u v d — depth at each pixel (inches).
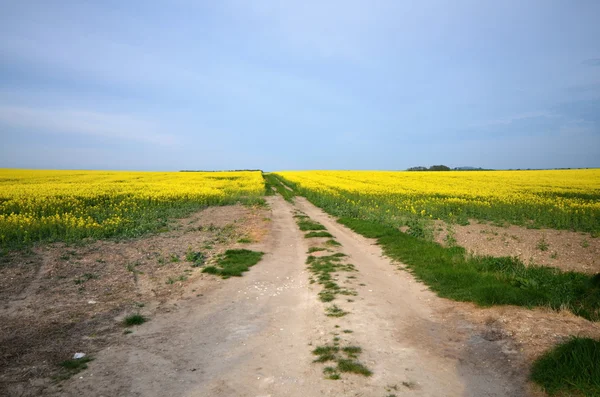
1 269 373.1
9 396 165.5
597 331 210.8
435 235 571.8
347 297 298.7
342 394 164.4
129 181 1569.9
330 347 210.5
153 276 370.6
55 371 188.1
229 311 278.8
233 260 425.4
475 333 227.0
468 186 1300.4
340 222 749.9
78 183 1385.3
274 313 273.9
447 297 300.4
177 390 171.5
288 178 2030.0
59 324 250.4
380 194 1037.8
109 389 171.9
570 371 166.6
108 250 472.1
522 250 465.7
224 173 2407.7
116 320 260.1
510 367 183.5
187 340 227.8
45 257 422.9
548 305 259.6
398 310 271.9
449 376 178.9
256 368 191.0
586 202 852.6
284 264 421.7
